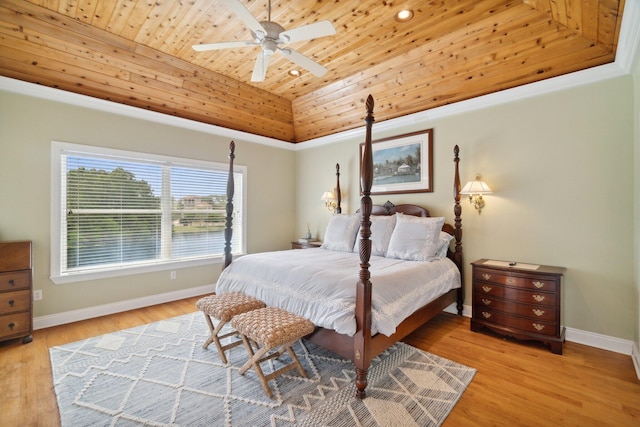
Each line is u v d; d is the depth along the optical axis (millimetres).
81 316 3438
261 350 2094
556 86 2963
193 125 4355
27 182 3121
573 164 2896
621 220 2664
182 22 2771
